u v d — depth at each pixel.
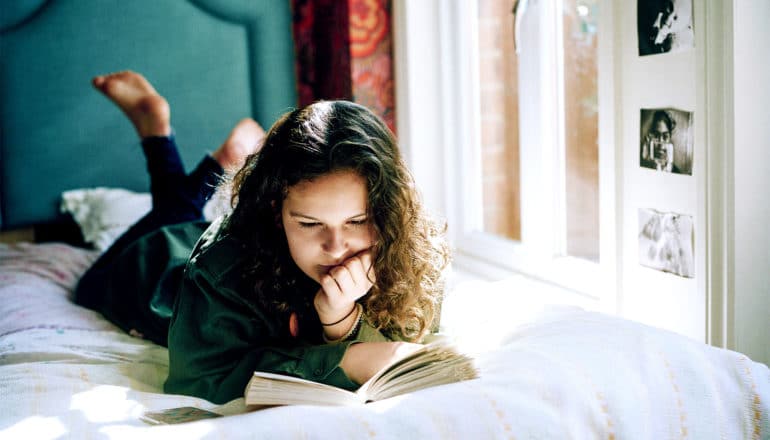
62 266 1.82
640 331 0.96
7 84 2.20
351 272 0.96
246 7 2.36
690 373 0.90
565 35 1.66
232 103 2.40
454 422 0.80
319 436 0.77
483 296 1.46
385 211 0.97
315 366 0.96
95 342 1.34
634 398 0.86
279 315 1.07
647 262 1.28
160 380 1.19
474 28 2.02
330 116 0.97
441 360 0.89
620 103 1.30
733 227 1.12
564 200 1.71
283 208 0.97
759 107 1.10
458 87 2.06
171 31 2.31
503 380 0.86
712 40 1.09
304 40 2.46
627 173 1.31
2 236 2.20
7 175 2.24
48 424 0.85
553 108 1.69
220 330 1.04
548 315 1.11
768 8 1.09
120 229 2.13
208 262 1.04
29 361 1.23
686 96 1.16
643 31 1.23
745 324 1.15
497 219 2.03
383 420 0.79
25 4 2.18
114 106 2.29
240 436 0.76
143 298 1.45
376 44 2.16
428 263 1.08
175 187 1.89
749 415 0.89
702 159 1.13
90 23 2.24
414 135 2.12
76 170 2.29
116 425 0.84
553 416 0.82
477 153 2.08
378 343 0.98
